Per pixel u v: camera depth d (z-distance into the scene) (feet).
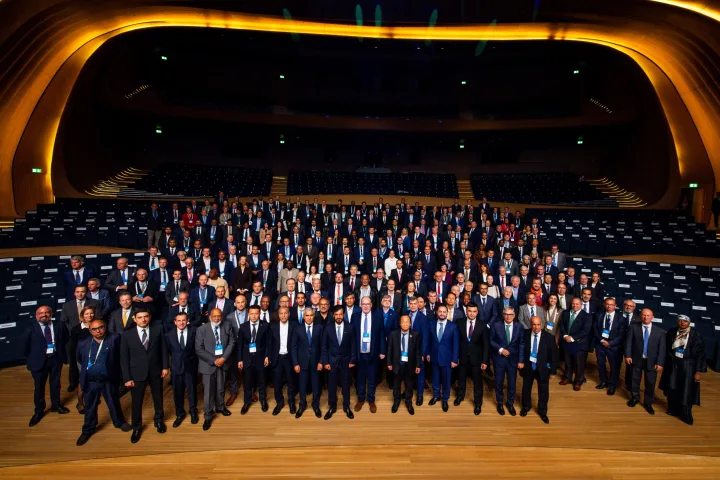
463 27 54.75
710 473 14.93
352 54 71.92
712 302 31.76
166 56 71.41
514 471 14.84
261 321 20.01
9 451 15.85
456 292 24.12
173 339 18.01
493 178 80.53
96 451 15.94
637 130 64.90
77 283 26.23
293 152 85.20
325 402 20.94
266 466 15.03
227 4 49.60
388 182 77.61
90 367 16.80
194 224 39.37
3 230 42.11
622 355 21.40
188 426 18.06
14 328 25.57
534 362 18.98
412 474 14.58
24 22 34.19
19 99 44.16
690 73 47.03
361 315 20.62
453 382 23.84
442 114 84.38
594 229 51.03
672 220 51.03
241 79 78.64
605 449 16.47
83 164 57.98
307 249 35.58
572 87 76.74
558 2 45.32
